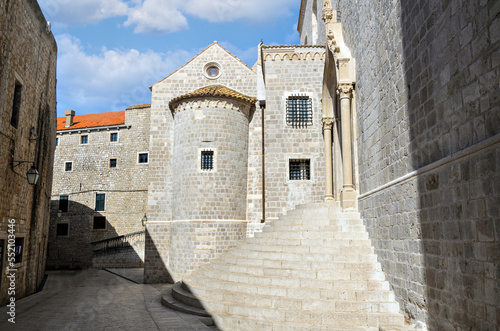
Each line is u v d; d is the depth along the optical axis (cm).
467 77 559
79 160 3650
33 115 1458
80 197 3562
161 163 2073
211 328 866
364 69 1102
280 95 1978
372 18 1020
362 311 826
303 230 1166
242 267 1070
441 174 634
